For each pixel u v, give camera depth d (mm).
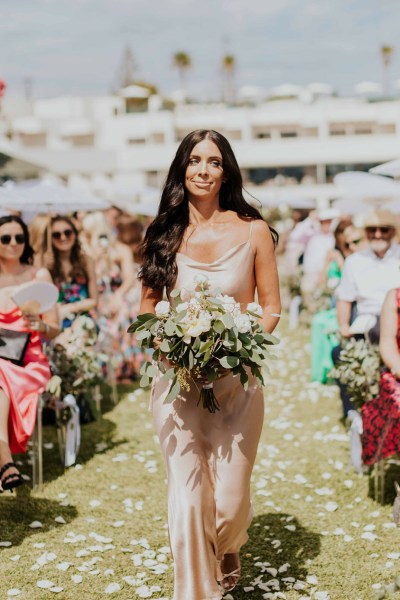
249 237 3980
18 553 4742
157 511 5484
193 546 3619
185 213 4055
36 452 5887
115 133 56812
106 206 9094
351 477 6090
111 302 9398
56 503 5621
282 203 28844
